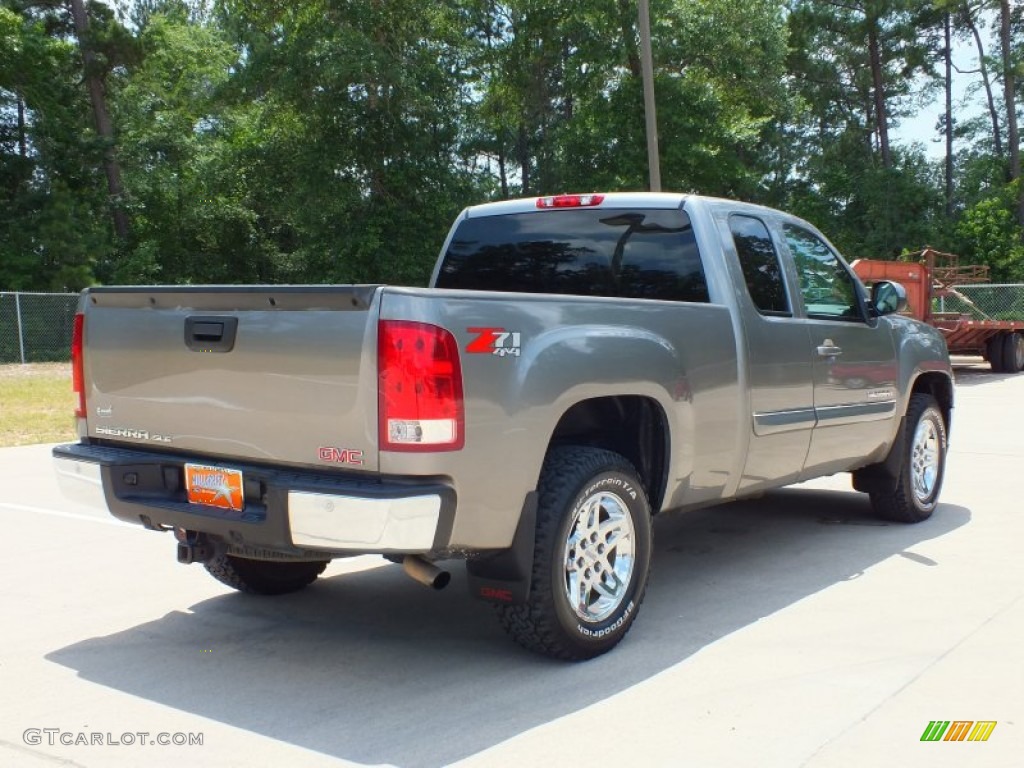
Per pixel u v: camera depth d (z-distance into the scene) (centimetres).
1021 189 4691
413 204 3378
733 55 3183
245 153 3419
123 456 452
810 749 348
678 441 482
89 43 3591
